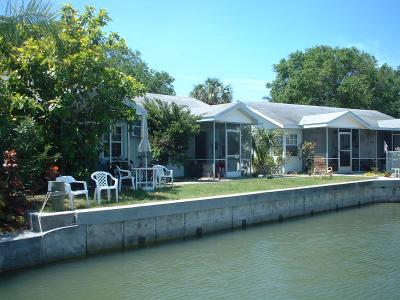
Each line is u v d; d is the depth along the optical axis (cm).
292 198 1620
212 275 903
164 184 1702
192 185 1705
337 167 2727
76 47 1381
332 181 2031
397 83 5316
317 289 816
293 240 1243
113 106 1445
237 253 1089
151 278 881
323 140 2775
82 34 1425
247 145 2319
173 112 1994
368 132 2986
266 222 1523
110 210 1075
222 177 2133
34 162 1164
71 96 1322
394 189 2097
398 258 1038
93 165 1410
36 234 949
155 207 1171
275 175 2370
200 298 768
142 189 1547
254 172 2316
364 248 1141
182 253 1088
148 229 1168
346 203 1914
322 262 1003
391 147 3069
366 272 924
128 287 826
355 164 2861
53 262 972
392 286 834
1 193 1002
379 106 5169
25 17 1152
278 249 1131
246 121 2239
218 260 1021
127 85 1448
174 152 1961
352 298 771
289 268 954
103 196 1360
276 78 5559
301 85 4906
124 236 1116
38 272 910
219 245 1177
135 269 943
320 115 2759
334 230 1394
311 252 1098
